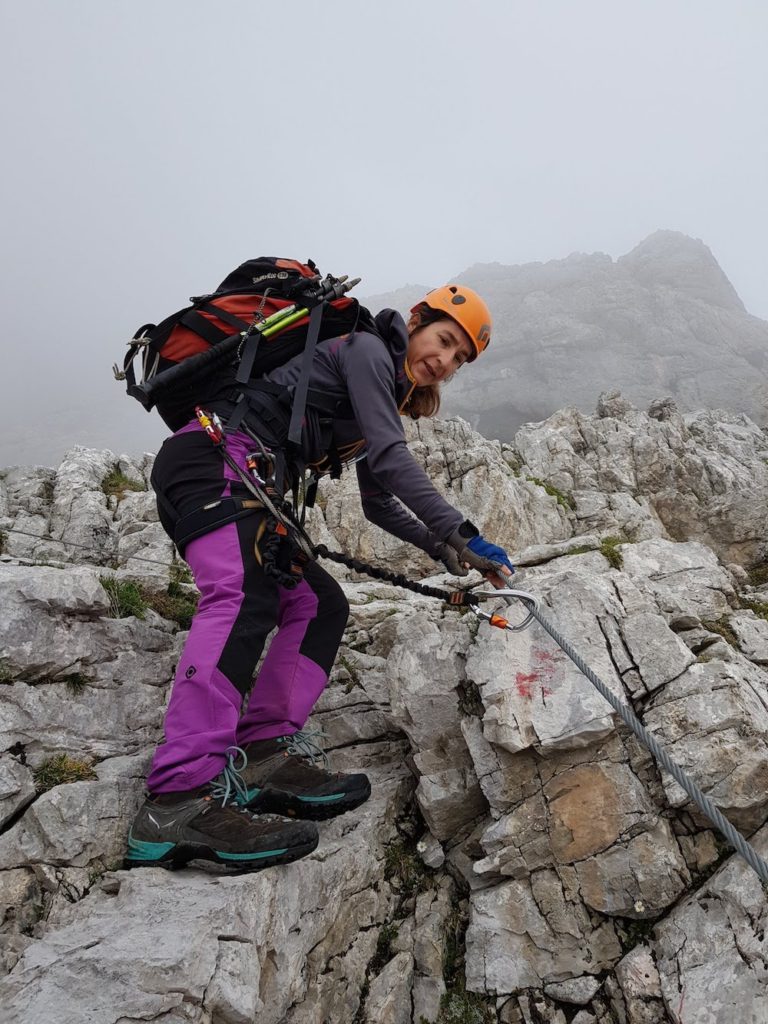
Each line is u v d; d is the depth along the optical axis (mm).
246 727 3365
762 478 8445
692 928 2949
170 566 5430
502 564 3104
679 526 7867
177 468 3105
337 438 3398
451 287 3523
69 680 3375
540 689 3402
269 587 3055
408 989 3197
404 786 3887
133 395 3094
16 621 3238
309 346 3176
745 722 3160
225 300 3236
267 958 2631
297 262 3479
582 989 3027
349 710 4223
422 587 3414
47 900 2771
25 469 8297
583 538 4918
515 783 3385
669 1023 2811
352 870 3211
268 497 3023
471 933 3264
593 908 3141
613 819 3170
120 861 2982
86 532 6730
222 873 2719
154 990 2125
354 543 6816
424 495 3092
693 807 3162
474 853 3600
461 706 3680
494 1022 3051
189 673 2867
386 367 3219
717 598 4145
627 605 3697
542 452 8703
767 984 2629
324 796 3082
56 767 3111
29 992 2125
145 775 3279
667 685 3355
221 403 3160
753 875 2898
